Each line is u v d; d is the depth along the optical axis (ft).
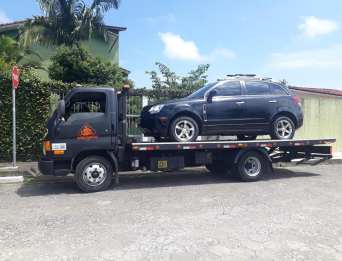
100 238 13.60
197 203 19.16
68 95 22.09
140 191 22.58
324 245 13.01
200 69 53.88
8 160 32.63
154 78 53.31
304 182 25.89
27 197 21.07
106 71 45.75
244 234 14.08
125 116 22.89
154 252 12.19
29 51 48.70
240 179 26.16
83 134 21.83
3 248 12.65
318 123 47.34
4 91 31.96
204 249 12.49
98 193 22.02
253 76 27.89
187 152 25.49
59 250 12.41
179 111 23.99
